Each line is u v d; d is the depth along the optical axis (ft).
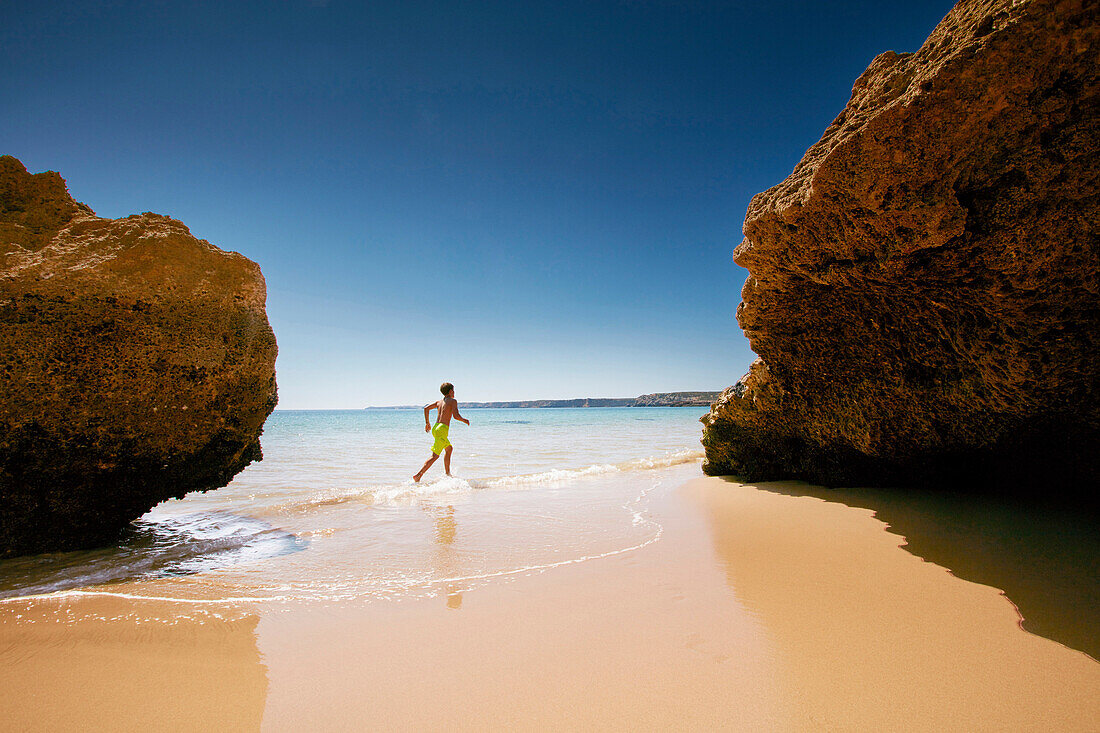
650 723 5.71
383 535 14.52
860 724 5.55
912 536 12.01
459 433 69.87
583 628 8.13
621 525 15.12
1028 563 9.82
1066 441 11.05
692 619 8.29
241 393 14.06
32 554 12.51
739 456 21.98
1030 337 9.12
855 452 16.88
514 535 14.28
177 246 13.38
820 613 8.30
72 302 11.92
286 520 16.66
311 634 8.15
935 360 12.19
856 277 10.98
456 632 8.13
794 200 10.30
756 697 6.10
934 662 6.68
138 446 12.61
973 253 8.72
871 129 8.25
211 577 10.96
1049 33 6.73
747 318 15.40
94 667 7.18
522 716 5.92
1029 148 7.61
